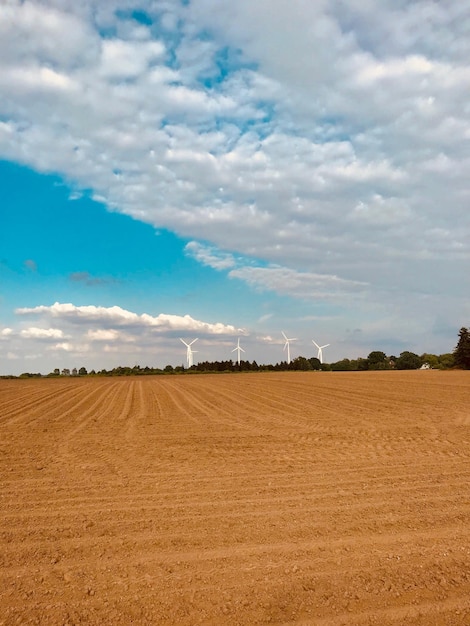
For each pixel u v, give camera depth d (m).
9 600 5.09
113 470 11.34
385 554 6.18
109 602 5.04
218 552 6.29
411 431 17.42
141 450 14.03
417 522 7.42
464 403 27.48
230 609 4.89
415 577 5.53
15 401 31.78
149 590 5.29
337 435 16.72
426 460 12.34
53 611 4.86
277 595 5.15
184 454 13.38
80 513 7.99
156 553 6.28
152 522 7.49
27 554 6.27
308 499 8.73
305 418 21.72
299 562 5.96
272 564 5.91
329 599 5.07
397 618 4.73
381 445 14.65
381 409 25.03
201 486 9.77
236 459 12.64
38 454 13.45
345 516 7.73
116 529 7.20
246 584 5.40
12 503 8.61
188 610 4.89
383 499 8.71
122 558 6.13
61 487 9.75
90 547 6.50
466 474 10.71
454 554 6.16
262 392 38.97
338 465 11.80
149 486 9.80
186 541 6.68
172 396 35.78
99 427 19.17
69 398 34.34
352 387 42.81
